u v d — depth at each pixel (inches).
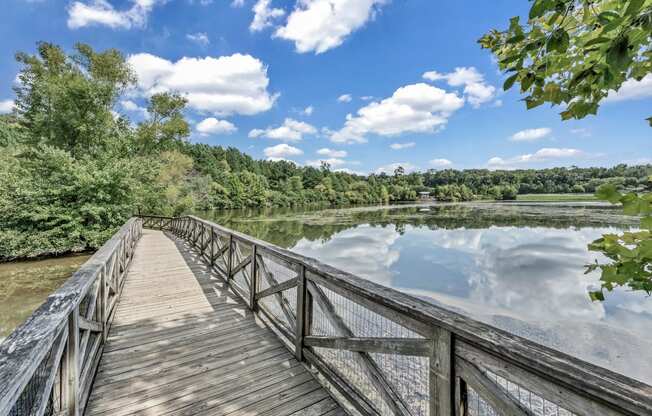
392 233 724.0
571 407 28.9
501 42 48.1
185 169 834.8
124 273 175.8
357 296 62.9
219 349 94.0
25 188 380.5
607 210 1184.8
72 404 56.6
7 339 37.4
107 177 421.4
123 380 77.0
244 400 69.7
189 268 209.6
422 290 317.4
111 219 418.0
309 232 743.7
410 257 470.6
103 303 95.7
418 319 48.1
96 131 566.6
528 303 279.4
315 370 81.1
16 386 28.1
